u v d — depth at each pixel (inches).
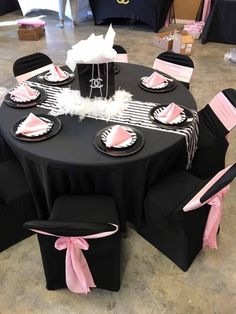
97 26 220.8
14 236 75.6
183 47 173.6
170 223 65.4
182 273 70.7
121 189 64.1
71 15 216.7
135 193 67.7
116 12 207.5
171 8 219.6
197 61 169.8
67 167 58.9
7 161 78.4
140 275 70.5
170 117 68.3
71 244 55.4
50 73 89.3
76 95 76.2
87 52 66.9
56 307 64.8
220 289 67.7
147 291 67.4
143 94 79.5
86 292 63.3
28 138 63.7
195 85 145.7
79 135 64.9
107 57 66.9
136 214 72.9
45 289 68.1
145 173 63.2
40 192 70.6
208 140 80.9
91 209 63.2
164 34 192.5
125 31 212.2
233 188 93.0
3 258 74.6
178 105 74.7
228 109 81.7
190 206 56.7
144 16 203.3
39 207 72.9
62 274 63.7
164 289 67.7
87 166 57.9
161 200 66.5
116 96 75.9
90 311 64.1
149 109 73.2
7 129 67.3
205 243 71.6
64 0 209.3
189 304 65.1
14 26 223.6
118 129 62.3
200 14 209.2
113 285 65.4
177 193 67.6
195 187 68.6
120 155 59.2
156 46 187.8
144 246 76.9
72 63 75.4
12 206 69.5
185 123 68.1
